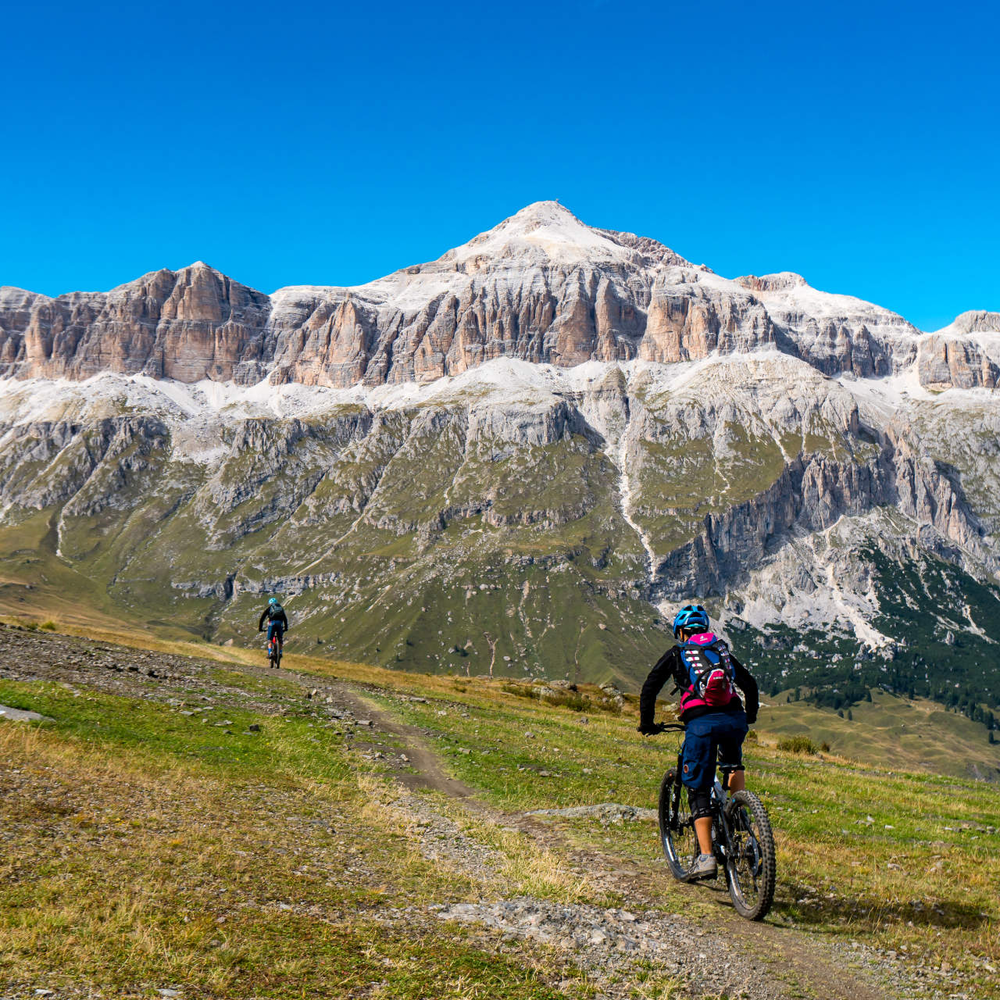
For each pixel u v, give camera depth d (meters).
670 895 11.15
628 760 27.31
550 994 7.42
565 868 12.16
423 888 10.34
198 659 42.84
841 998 8.23
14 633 36.72
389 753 22.45
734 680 10.98
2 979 6.17
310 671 50.09
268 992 6.66
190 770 16.23
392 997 6.89
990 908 12.21
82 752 15.88
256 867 10.17
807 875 13.34
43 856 9.27
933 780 36.88
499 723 33.66
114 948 7.02
